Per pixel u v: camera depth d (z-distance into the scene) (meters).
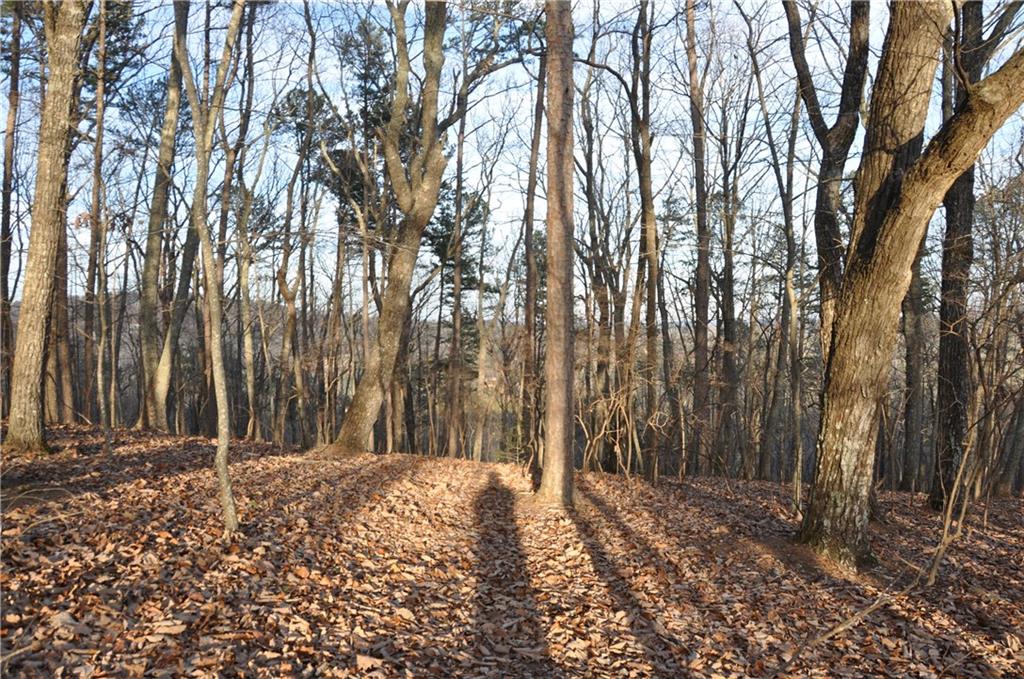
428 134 15.54
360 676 4.79
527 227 19.16
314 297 30.75
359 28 21.73
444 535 9.62
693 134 18.67
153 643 4.68
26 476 8.27
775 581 7.64
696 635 6.21
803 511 11.20
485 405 30.41
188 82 7.04
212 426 24.58
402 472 14.17
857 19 10.04
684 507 11.91
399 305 15.69
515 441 27.73
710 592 7.32
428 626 6.08
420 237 15.68
